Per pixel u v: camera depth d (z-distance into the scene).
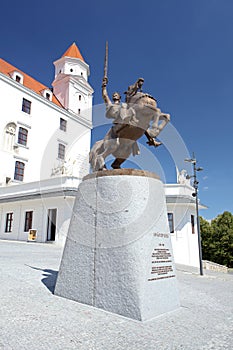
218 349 2.75
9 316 3.27
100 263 3.99
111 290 3.76
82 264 4.20
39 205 19.22
